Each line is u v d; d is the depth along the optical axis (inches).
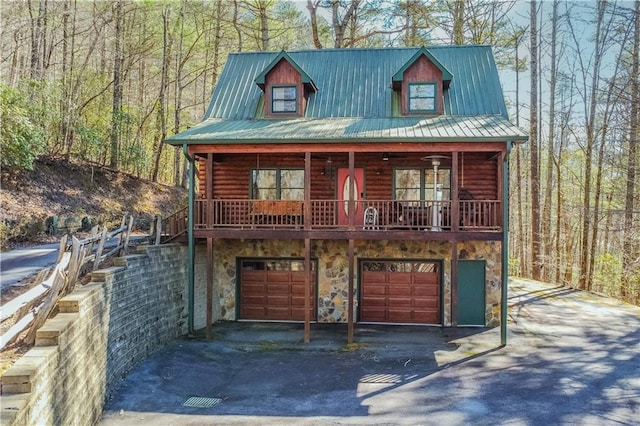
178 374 394.0
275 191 594.9
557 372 394.3
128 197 917.8
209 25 1133.1
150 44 1110.4
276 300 588.1
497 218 498.6
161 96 1070.4
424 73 575.8
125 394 350.3
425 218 559.8
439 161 534.9
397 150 483.5
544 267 994.1
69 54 1040.2
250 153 534.3
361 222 577.9
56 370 239.3
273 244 583.2
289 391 363.9
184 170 1242.0
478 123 522.3
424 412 324.8
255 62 684.1
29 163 641.6
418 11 895.7
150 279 448.5
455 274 501.0
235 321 584.1
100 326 328.5
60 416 244.1
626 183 830.5
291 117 587.8
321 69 662.5
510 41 908.6
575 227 1148.5
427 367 413.7
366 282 578.2
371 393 358.6
